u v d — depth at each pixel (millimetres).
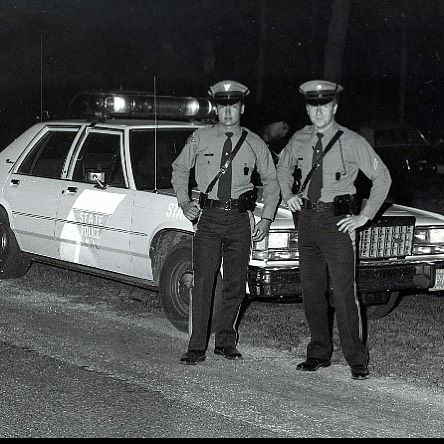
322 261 7750
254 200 8133
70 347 8523
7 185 10984
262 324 9484
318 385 7469
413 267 8969
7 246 11109
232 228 8039
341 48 26047
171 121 10586
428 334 9180
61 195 10281
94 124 10289
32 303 10242
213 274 8117
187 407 6871
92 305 10203
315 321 7887
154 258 9352
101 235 9773
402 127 25344
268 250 8406
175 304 9078
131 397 7094
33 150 10945
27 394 7137
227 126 8008
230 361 8148
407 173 24312
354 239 7613
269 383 7508
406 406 6965
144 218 9320
